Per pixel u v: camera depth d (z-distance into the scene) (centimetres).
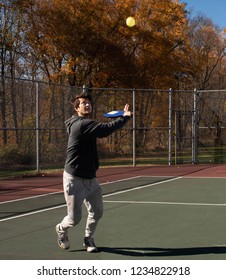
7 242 640
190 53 3750
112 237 662
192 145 2117
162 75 3094
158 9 2878
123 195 1091
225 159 2291
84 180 545
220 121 2402
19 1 2583
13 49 2678
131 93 2167
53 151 1795
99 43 2700
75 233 689
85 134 530
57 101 1828
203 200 1012
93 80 2833
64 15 2658
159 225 745
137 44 2928
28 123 1733
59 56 2769
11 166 1694
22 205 965
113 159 2055
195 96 2091
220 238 652
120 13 2739
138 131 2155
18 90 1727
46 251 588
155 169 1831
